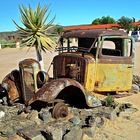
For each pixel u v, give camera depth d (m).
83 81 4.22
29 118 3.61
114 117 3.84
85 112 3.94
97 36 4.29
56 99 3.80
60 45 4.99
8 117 3.67
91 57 4.29
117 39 4.68
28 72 3.88
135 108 4.18
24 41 5.12
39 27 5.09
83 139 3.22
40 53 5.18
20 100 4.21
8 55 13.22
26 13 5.10
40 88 3.77
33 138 3.09
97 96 4.49
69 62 4.36
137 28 31.00
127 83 4.72
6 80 4.20
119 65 4.55
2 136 3.22
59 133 3.11
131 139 3.29
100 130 3.48
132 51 4.68
